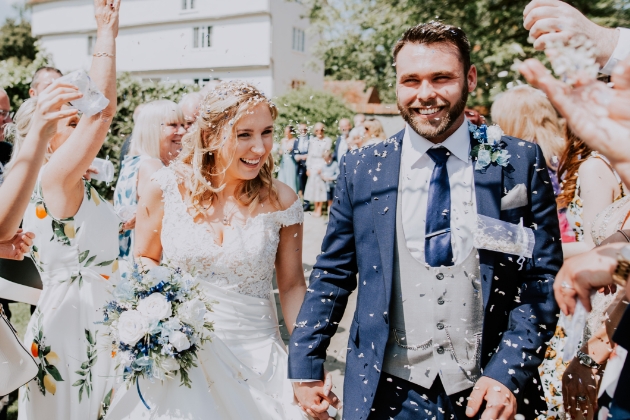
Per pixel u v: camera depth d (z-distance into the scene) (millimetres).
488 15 10031
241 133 2113
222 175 2225
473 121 4117
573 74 925
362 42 14641
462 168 1797
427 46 1685
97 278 2398
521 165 1759
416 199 1805
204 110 2137
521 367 1621
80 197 2334
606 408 1343
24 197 1881
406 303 1799
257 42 20562
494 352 1740
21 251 2092
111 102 2180
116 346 1989
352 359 1886
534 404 1792
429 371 1776
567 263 1273
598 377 1701
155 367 1916
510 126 3236
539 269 1724
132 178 3320
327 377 1959
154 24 21016
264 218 2227
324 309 1963
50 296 2330
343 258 1983
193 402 1960
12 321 4633
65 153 2211
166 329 1900
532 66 941
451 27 1711
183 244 2150
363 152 1945
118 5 2217
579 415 1759
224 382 2033
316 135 10250
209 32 20891
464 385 1752
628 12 8781
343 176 1967
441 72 1667
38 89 4184
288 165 10383
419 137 1814
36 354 2305
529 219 1752
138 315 1922
